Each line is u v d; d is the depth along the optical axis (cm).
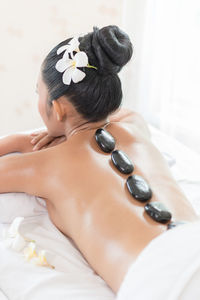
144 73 208
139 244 79
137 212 85
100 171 91
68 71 90
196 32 191
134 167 95
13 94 207
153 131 164
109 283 85
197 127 204
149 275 62
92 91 92
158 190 91
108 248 83
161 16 191
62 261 98
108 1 199
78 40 94
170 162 137
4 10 185
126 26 197
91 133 98
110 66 91
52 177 95
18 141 118
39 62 203
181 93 201
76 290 89
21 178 98
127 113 128
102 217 86
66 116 98
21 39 195
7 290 90
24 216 109
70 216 92
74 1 194
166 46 194
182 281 58
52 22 196
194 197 124
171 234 67
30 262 95
